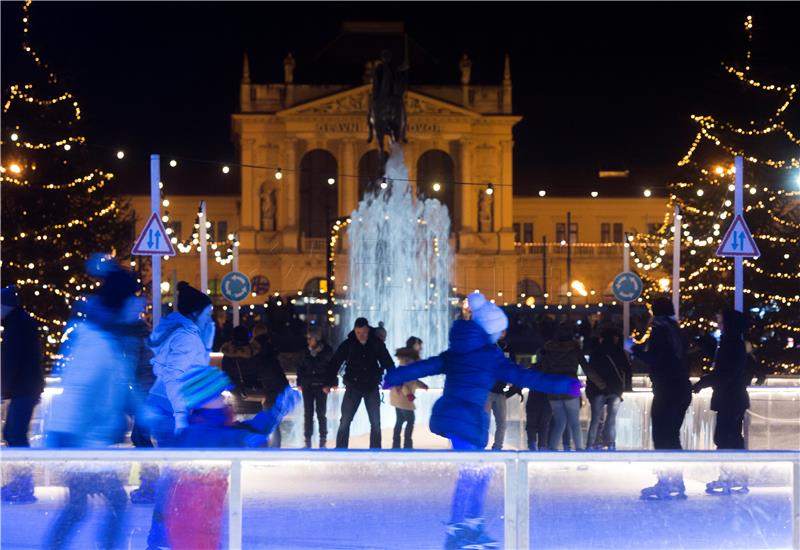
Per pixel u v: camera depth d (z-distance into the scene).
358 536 7.62
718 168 41.34
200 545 7.66
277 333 36.34
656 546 7.75
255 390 18.28
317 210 99.12
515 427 20.92
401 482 7.64
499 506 7.69
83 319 11.33
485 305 10.10
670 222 45.78
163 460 7.67
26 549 7.70
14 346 13.35
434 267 44.88
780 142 42.25
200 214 29.09
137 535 7.69
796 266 39.69
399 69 45.91
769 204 40.53
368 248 44.25
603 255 104.00
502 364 9.99
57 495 7.71
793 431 17.53
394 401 19.25
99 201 48.72
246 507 7.63
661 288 45.22
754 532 7.81
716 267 40.94
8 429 13.41
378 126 45.94
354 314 44.09
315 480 7.62
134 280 11.16
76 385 10.86
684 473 7.78
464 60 100.06
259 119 99.00
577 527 7.67
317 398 20.95
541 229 108.38
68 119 44.56
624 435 19.67
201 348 10.92
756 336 40.47
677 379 14.43
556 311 70.69
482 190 99.69
